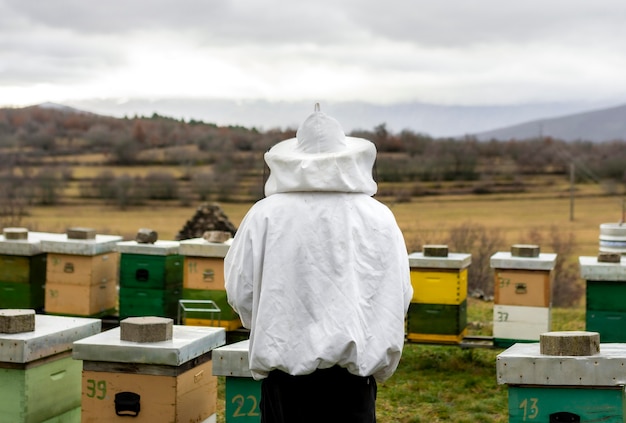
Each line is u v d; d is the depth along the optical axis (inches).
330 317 137.9
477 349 391.5
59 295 376.8
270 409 144.2
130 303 373.4
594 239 1243.2
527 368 169.5
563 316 516.1
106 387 186.4
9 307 383.2
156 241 383.6
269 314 140.5
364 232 144.0
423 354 378.9
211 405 203.9
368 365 137.5
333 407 141.3
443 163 2405.3
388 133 2391.7
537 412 171.6
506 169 2536.9
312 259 141.2
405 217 1593.3
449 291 340.2
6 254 381.4
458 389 322.0
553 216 1884.8
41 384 195.3
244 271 145.2
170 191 2091.5
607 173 2539.4
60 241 373.7
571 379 167.8
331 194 145.9
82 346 185.3
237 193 2127.2
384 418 285.1
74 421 210.2
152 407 184.1
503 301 339.0
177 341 188.4
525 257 341.4
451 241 841.5
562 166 2576.3
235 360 190.2
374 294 141.3
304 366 137.1
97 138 2667.3
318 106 151.5
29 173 2100.1
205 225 606.5
